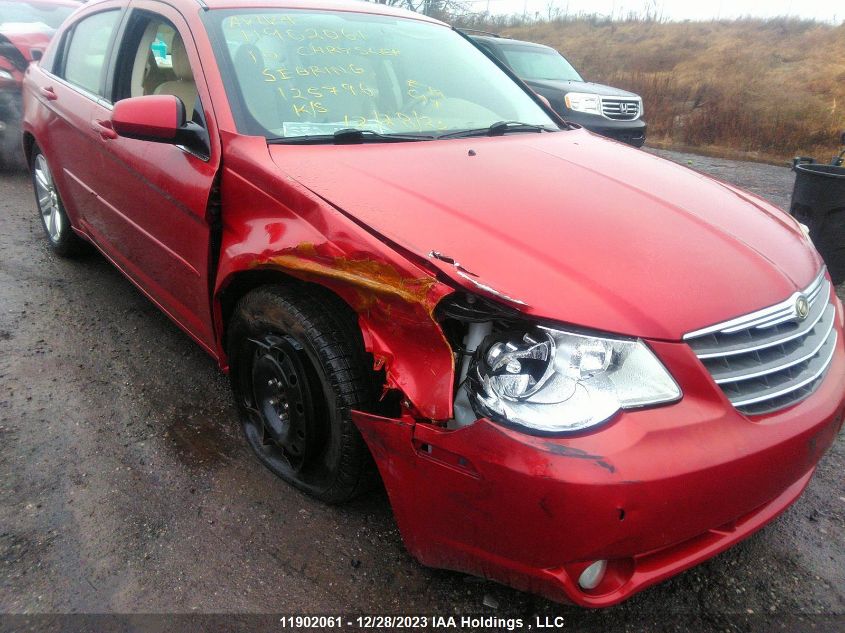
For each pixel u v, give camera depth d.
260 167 2.30
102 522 2.31
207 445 2.74
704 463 1.65
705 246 2.06
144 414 2.93
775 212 2.61
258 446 2.63
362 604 2.03
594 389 1.65
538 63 10.44
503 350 1.68
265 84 2.69
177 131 2.50
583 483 1.55
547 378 1.65
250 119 2.54
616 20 24.23
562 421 1.61
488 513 1.67
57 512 2.35
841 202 4.79
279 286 2.27
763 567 2.23
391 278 1.83
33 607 1.98
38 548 2.19
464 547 1.78
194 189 2.54
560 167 2.57
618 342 1.69
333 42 3.02
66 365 3.29
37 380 3.14
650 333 1.71
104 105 3.37
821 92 14.03
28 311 3.82
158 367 3.31
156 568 2.13
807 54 16.73
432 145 2.66
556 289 1.74
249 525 2.32
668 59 18.70
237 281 2.43
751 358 1.87
